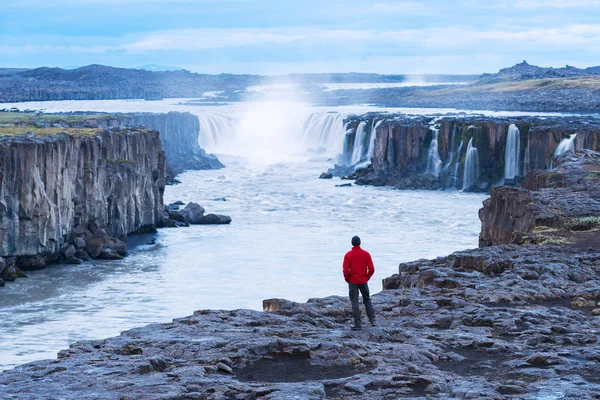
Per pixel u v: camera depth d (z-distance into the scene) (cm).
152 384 2009
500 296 3203
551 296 3281
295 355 2362
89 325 5650
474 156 14025
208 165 16425
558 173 7006
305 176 15638
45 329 5544
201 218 10494
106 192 8862
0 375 2136
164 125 17150
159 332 2633
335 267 7762
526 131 13688
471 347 2509
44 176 7731
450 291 3359
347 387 2027
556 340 2558
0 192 7338
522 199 5597
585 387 2002
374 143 15325
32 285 6981
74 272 7550
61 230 7988
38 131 9475
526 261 3847
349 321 2914
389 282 3912
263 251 8588
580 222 4897
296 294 6644
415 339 2556
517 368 2261
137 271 7612
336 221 10612
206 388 1997
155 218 10088
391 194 13288
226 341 2436
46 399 1881
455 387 2036
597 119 15388
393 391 2011
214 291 6750
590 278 3612
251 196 12775
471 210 11556
